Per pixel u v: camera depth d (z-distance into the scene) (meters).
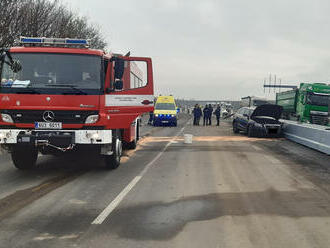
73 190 6.38
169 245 3.89
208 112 28.62
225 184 6.91
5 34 17.22
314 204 5.54
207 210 5.17
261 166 9.05
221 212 5.08
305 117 25.42
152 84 8.58
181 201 5.66
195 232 4.28
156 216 4.89
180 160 9.93
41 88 7.12
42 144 7.03
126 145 12.13
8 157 10.23
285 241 4.02
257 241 4.01
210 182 7.08
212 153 11.43
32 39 7.82
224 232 4.29
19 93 7.08
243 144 14.28
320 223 4.64
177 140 15.66
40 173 7.99
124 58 8.36
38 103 7.09
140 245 3.88
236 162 9.62
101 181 7.15
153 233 4.24
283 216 4.91
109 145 7.67
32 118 7.09
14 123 7.10
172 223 4.60
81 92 7.18
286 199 5.84
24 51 7.32
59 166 8.89
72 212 5.07
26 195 6.01
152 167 8.79
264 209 5.25
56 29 21.28
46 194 6.08
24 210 5.16
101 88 7.29
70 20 22.89
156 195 6.03
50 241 3.99
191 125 28.98
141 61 8.50
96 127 7.27
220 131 21.98
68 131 7.11
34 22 18.86
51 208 5.26
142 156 10.73
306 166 9.17
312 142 13.25
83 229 4.38
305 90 25.55
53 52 7.34
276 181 7.25
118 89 7.75
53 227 4.45
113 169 8.48
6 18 17.17
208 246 3.87
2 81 7.13
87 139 7.14
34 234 4.21
